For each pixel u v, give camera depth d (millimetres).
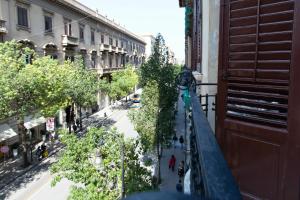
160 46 30141
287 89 2158
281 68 2193
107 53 40625
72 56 29547
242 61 2477
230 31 2568
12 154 20562
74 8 28844
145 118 18844
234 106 2564
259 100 2367
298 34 2018
